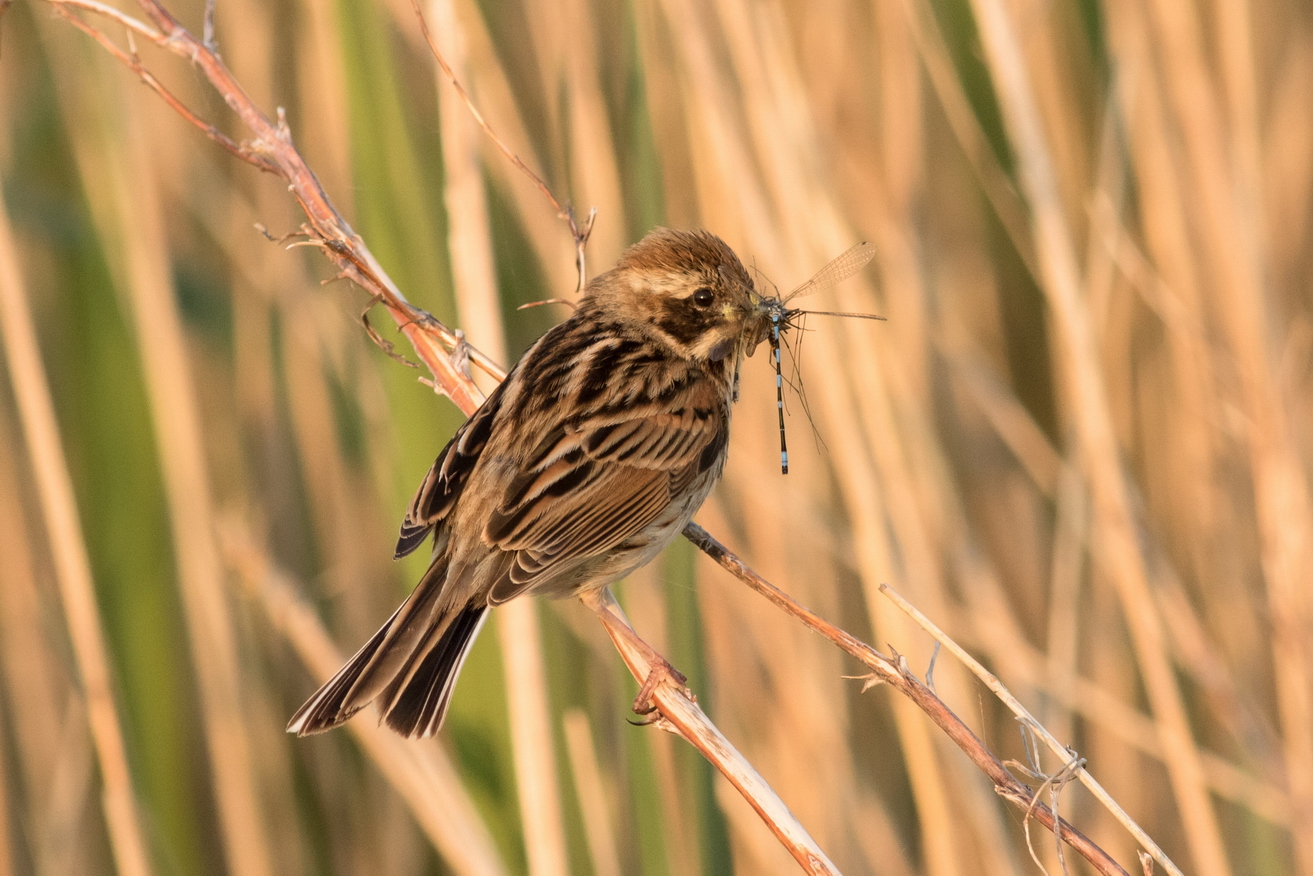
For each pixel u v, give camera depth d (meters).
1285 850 11.12
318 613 11.99
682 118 11.57
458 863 9.43
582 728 9.23
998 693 6.60
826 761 10.69
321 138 11.80
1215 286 11.27
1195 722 11.51
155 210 10.66
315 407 12.13
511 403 7.90
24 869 11.53
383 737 9.91
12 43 12.19
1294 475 10.38
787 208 10.22
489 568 7.44
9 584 11.71
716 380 8.58
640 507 7.91
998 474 12.70
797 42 11.98
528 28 11.70
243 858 10.77
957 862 9.69
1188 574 11.91
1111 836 11.01
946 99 11.11
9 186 10.55
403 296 8.28
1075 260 10.41
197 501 10.74
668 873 8.57
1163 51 11.02
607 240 10.23
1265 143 13.12
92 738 10.66
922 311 11.47
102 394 10.53
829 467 11.66
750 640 11.01
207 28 7.30
